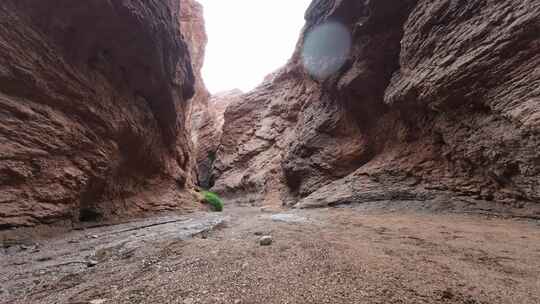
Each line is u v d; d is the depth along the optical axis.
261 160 33.28
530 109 7.06
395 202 12.32
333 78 19.66
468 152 9.95
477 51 8.86
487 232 6.07
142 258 4.71
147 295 2.94
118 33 10.47
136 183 13.68
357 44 17.11
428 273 3.38
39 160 7.08
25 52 7.20
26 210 6.36
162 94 15.38
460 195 10.30
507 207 8.42
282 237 6.15
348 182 16.25
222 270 3.71
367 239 5.77
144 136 13.60
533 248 4.59
